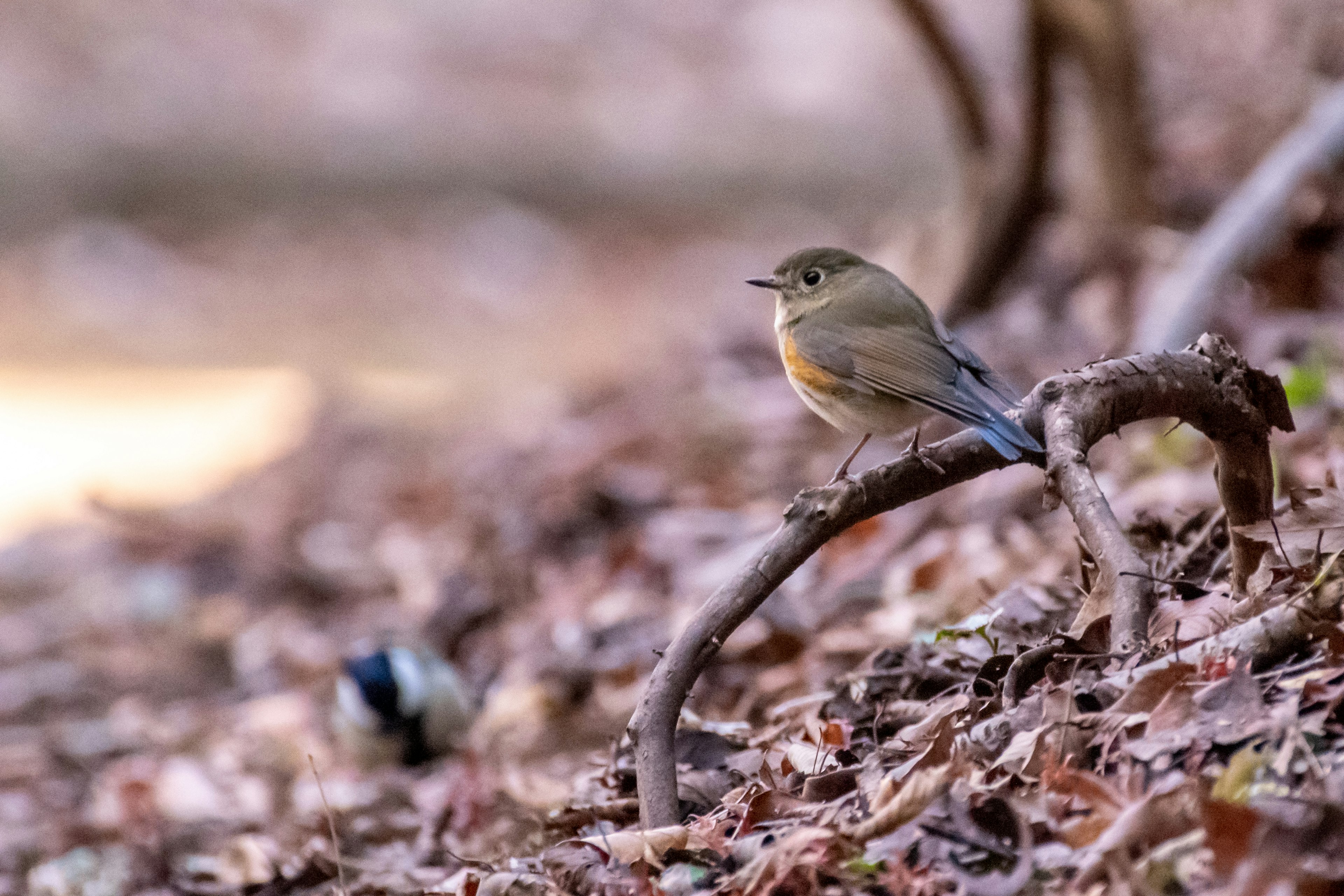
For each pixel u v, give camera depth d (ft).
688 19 127.24
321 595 45.47
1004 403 17.47
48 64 120.06
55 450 69.05
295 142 119.85
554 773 25.49
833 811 15.23
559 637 33.22
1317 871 12.01
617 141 119.65
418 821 24.82
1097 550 15.28
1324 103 38.88
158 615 46.24
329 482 58.03
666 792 15.51
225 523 53.42
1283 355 33.71
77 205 115.96
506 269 106.83
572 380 69.26
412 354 88.84
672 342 60.95
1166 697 14.39
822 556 32.04
